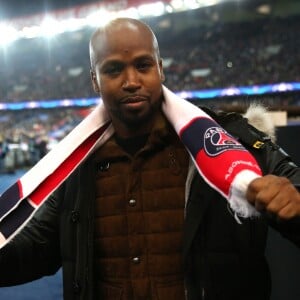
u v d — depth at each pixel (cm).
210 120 89
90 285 97
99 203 102
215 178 77
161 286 96
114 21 94
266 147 94
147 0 2341
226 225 93
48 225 108
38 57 2714
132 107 93
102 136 101
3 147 1348
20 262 104
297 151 168
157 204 98
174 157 99
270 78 2048
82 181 102
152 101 94
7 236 94
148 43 93
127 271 99
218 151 79
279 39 2264
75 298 100
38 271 111
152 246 97
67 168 98
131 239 98
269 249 169
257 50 2252
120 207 100
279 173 88
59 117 2330
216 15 2517
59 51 2695
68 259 102
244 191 70
